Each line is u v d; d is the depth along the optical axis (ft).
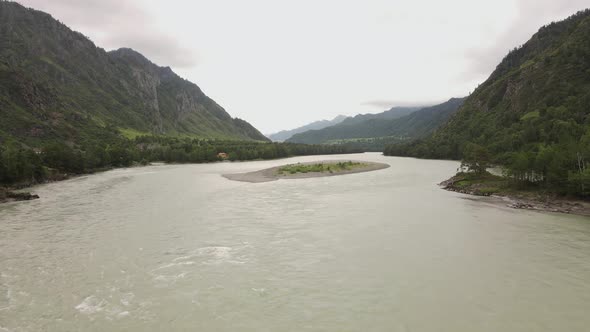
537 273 81.76
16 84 575.38
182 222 135.23
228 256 96.58
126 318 63.82
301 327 60.64
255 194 206.80
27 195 194.49
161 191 222.28
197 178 310.04
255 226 128.47
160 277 82.43
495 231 118.73
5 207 168.55
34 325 61.36
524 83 571.28
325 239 111.14
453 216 142.20
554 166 177.68
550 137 349.82
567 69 516.73
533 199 174.60
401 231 119.34
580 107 413.18
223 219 140.05
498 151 402.93
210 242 109.29
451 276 80.94
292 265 89.45
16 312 65.87
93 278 81.87
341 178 295.28
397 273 83.25
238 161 616.80
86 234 118.42
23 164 260.21
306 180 283.38
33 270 86.63
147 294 73.67
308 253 98.27
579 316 62.39
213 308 67.72
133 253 99.30
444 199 183.83
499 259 91.40
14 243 108.27
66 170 348.59
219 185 255.09
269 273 84.53
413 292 73.20
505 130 478.18
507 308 65.77
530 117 465.06
